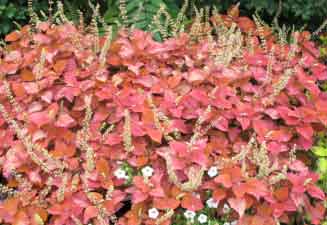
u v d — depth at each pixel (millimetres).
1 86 3232
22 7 4270
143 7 3994
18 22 4309
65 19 3613
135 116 3027
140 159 2840
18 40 3678
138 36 3455
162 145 3002
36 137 2939
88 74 3244
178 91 3195
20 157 2857
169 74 3363
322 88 3660
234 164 2793
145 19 3979
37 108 3135
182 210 2797
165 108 3039
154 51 3369
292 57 3451
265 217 2686
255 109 3088
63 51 3414
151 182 2701
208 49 3424
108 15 4145
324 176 3000
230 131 3059
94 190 2840
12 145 2934
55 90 3221
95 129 3020
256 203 2744
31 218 2693
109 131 2979
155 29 3809
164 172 2820
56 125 2939
